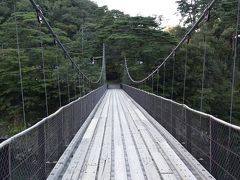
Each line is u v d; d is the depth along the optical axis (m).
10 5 22.89
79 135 6.21
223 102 18.25
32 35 22.56
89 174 3.78
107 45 40.53
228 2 18.64
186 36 7.25
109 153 4.92
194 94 23.19
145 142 5.72
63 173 3.83
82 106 8.09
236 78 14.57
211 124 3.48
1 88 20.23
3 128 18.70
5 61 20.47
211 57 20.02
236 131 2.72
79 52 33.91
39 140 3.06
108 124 8.27
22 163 2.49
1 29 22.69
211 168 3.50
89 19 46.44
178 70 23.64
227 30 19.27
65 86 19.16
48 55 21.17
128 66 34.50
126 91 27.97
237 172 2.68
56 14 35.78
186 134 4.84
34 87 19.69
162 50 33.00
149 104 10.46
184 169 3.88
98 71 31.70
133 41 35.59
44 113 19.94
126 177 3.69
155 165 4.20
